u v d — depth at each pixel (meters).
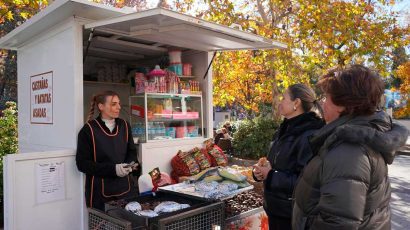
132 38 3.95
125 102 5.04
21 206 3.03
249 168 3.98
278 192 2.40
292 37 9.44
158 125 4.11
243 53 10.80
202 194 2.67
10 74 14.16
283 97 2.52
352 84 1.49
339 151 1.42
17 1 6.55
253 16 10.48
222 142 8.96
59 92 3.63
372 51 9.31
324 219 1.39
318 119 2.38
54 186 3.22
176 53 4.52
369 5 9.70
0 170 4.88
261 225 3.04
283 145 2.44
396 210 5.86
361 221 1.33
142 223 2.15
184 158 4.05
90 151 3.20
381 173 1.42
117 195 3.31
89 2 3.11
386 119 1.50
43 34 3.91
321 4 8.82
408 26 10.09
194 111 4.56
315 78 11.47
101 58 5.03
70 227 3.32
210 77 4.68
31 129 4.27
